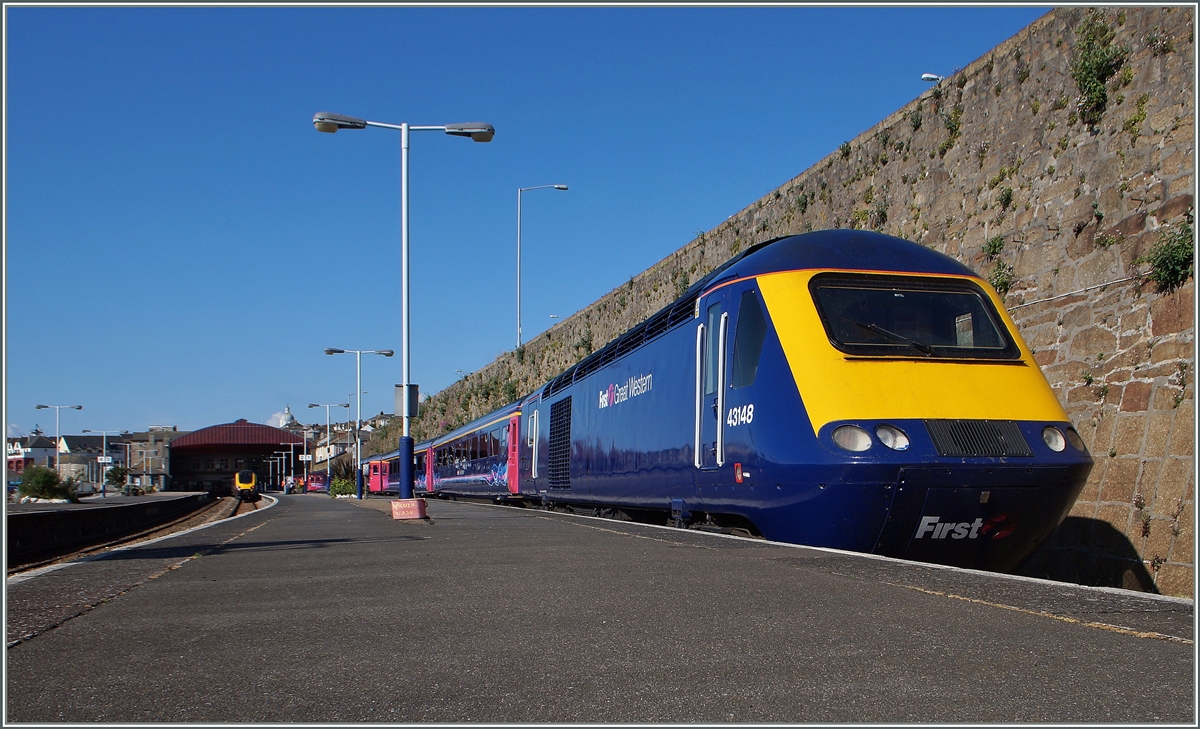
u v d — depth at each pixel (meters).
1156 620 4.20
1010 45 13.83
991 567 8.35
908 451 7.61
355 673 3.39
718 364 10.08
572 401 17.42
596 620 4.36
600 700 2.99
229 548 8.88
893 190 16.33
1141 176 11.13
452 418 50.84
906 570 6.04
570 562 6.74
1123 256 11.18
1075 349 11.65
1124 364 10.83
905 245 9.80
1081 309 11.68
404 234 18.86
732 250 22.05
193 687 3.22
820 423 8.02
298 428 144.38
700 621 4.29
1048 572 11.08
